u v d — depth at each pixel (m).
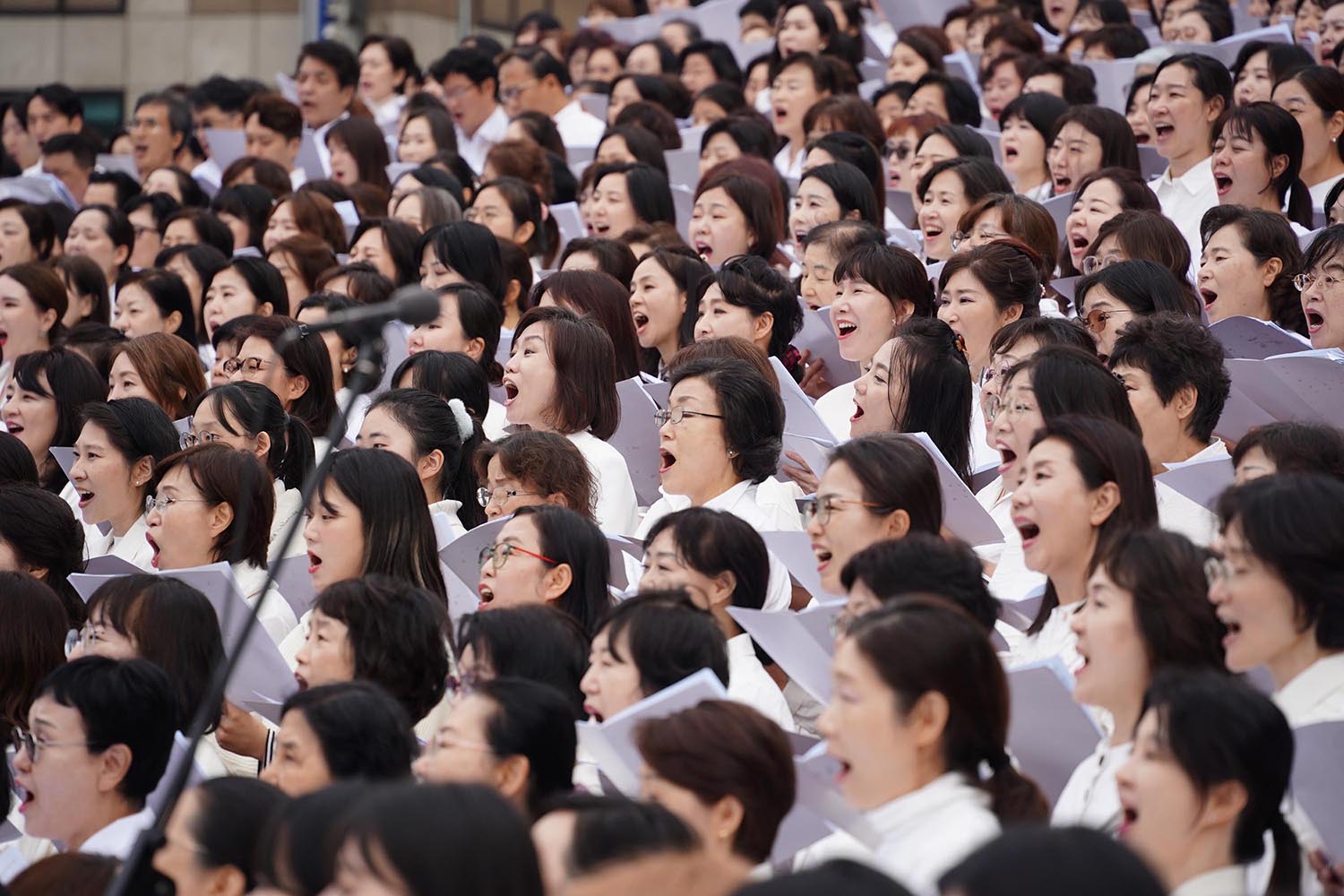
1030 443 14.45
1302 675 12.12
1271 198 24.47
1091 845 7.40
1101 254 21.17
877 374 18.61
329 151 35.56
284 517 20.25
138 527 21.09
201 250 29.78
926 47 36.28
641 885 9.08
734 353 19.47
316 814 9.34
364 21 52.25
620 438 20.89
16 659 16.39
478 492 19.38
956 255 20.64
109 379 24.94
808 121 30.69
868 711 11.02
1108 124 26.31
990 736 11.12
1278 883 10.64
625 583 17.20
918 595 12.54
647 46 41.09
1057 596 14.52
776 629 13.54
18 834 16.17
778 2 44.34
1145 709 10.72
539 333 20.17
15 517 19.14
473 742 11.81
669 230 26.91
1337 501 12.01
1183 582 12.02
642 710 11.61
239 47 55.47
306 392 22.62
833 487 15.12
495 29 57.44
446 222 27.17
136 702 13.91
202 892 11.16
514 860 7.97
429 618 15.09
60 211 35.81
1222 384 16.95
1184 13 35.28
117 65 55.56
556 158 33.34
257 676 15.65
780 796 10.89
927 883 10.62
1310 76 26.12
